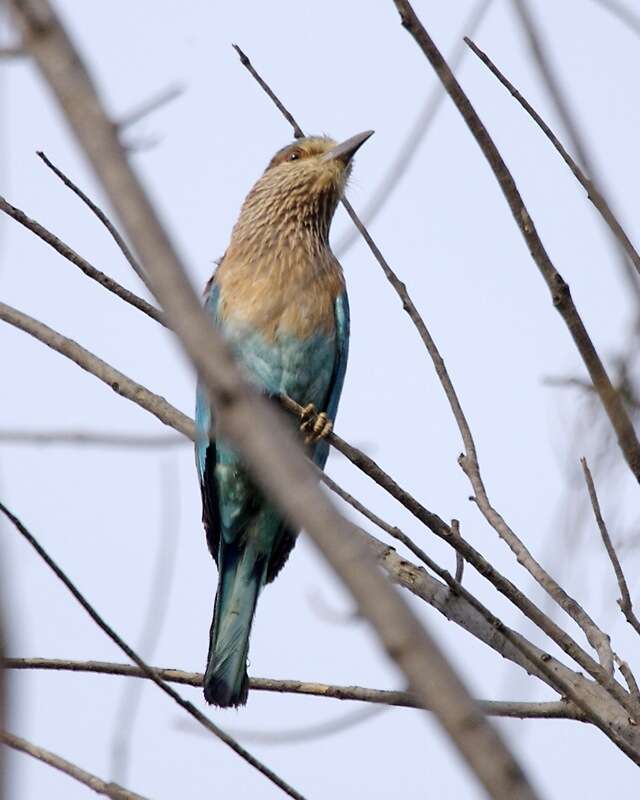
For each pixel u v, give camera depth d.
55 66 4.66
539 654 9.83
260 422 4.45
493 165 7.82
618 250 7.51
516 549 9.52
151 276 4.57
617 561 8.45
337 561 4.24
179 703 8.23
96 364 10.62
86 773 8.04
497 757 4.04
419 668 4.11
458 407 9.91
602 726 8.31
